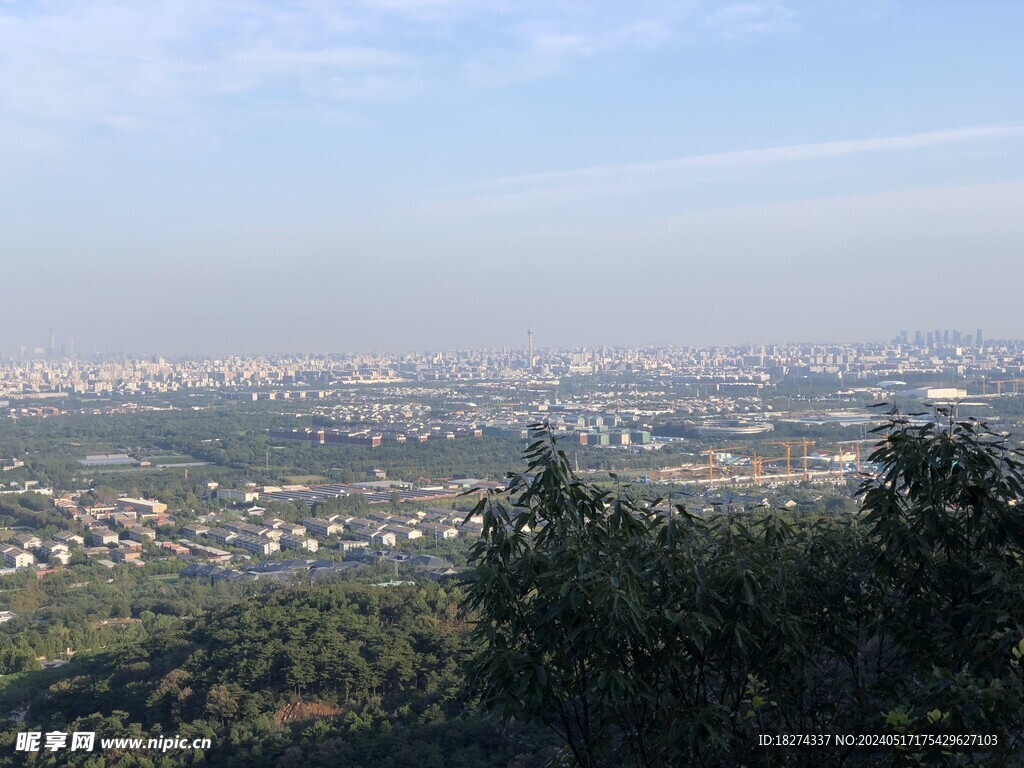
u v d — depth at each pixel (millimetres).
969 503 16984
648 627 16766
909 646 17547
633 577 16359
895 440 17594
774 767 18031
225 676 76625
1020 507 16969
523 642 17453
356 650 77250
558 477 17250
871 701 18062
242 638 82438
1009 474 16922
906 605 17953
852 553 18844
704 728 16422
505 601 17078
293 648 77375
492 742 59375
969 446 17250
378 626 83875
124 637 111500
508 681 16625
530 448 17859
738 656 17531
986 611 15914
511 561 17281
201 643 88188
